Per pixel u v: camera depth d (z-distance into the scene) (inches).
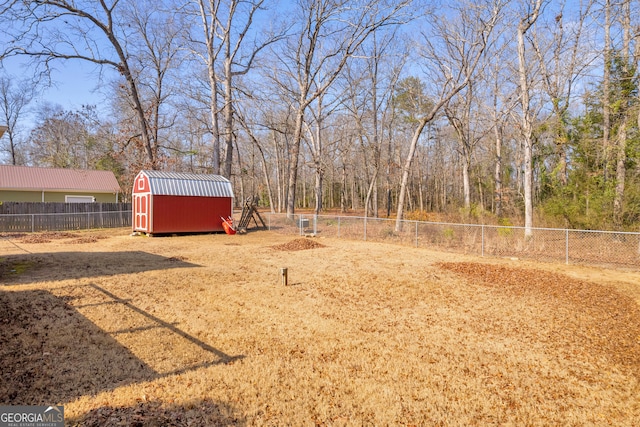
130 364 161.9
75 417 120.8
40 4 698.2
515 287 325.7
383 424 125.9
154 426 117.9
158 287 293.3
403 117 1332.4
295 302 267.1
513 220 749.9
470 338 206.1
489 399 143.5
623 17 567.8
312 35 856.9
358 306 261.9
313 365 167.8
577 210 629.9
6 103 1761.8
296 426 122.5
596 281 352.5
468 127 1035.3
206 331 204.7
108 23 788.6
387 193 1374.3
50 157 1593.3
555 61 764.6
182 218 736.3
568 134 705.0
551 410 137.0
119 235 729.6
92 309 233.1
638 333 217.2
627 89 571.5
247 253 500.7
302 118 923.4
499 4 625.6
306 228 811.4
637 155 528.7
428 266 418.6
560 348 194.2
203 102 981.8
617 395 148.5
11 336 185.0
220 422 122.6
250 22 888.3
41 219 794.2
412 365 170.6
